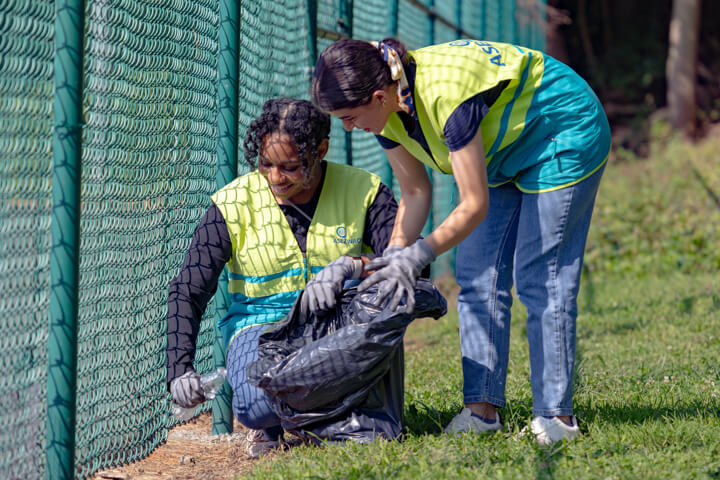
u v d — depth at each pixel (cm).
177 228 965
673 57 5388
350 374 736
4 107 629
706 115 5666
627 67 6675
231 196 810
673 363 1205
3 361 638
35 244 679
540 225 793
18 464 665
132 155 845
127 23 819
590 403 939
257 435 883
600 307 1994
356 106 707
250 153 788
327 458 736
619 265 2762
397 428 787
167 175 931
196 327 781
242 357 800
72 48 661
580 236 808
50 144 696
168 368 760
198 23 1002
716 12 6594
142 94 859
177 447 931
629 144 5403
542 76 767
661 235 2855
